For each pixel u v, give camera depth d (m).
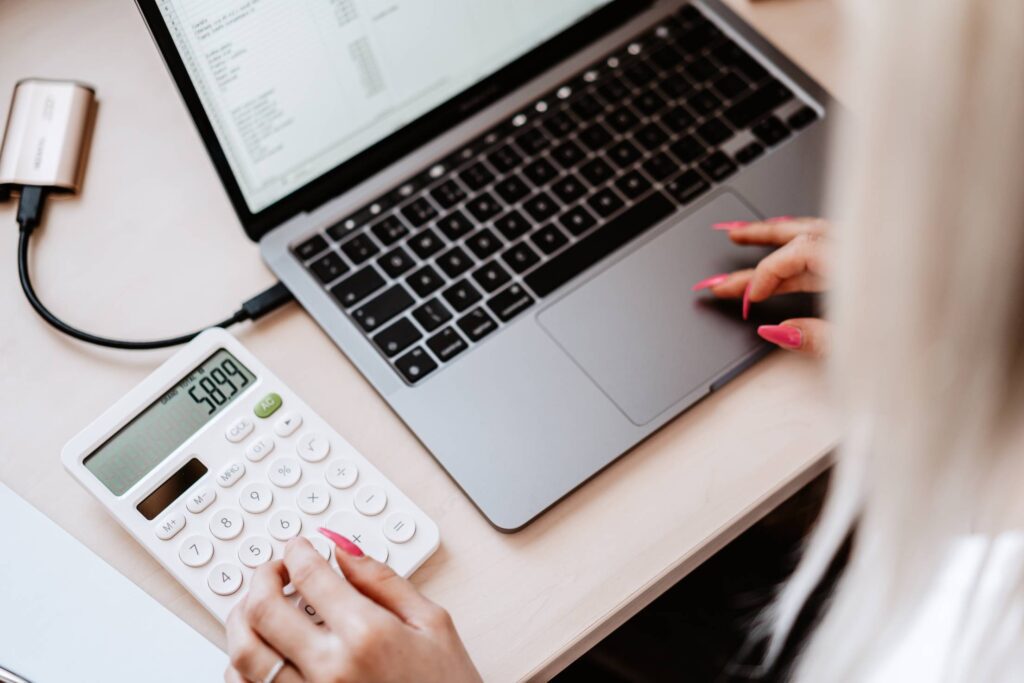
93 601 0.59
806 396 0.65
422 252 0.69
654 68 0.75
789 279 0.66
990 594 0.50
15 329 0.68
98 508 0.62
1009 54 0.30
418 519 0.60
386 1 0.65
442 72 0.71
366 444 0.64
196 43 0.60
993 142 0.32
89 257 0.71
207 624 0.59
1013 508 0.46
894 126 0.34
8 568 0.60
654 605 0.96
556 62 0.75
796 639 0.94
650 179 0.72
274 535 0.59
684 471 0.63
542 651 0.58
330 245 0.69
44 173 0.71
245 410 0.62
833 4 0.78
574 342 0.66
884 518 0.48
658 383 0.65
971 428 0.42
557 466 0.62
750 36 0.76
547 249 0.69
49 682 0.57
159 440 0.61
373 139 0.70
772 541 0.97
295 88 0.65
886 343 0.40
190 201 0.73
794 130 0.73
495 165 0.72
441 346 0.66
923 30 0.31
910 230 0.35
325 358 0.67
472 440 0.63
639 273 0.68
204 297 0.69
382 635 0.52
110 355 0.67
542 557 0.61
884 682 0.59
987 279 0.36
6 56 0.78
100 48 0.78
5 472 0.64
